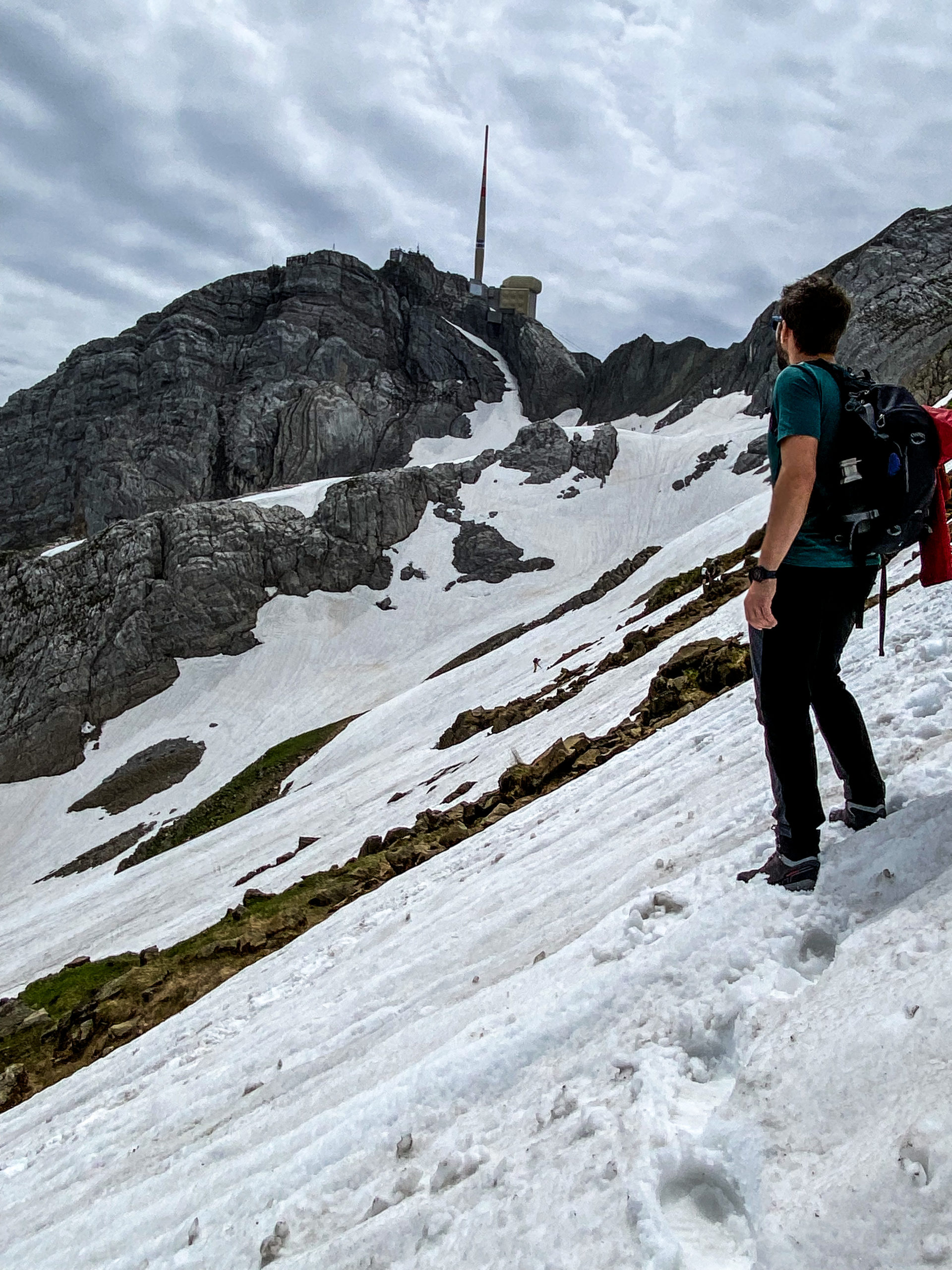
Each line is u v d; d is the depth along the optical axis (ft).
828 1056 6.67
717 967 9.22
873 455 9.82
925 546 10.74
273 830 176.35
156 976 86.12
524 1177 7.48
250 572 409.28
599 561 440.86
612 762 44.14
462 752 154.40
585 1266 6.11
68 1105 44.21
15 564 406.82
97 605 386.32
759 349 631.15
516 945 17.31
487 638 375.86
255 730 335.06
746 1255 5.74
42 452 614.34
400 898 44.86
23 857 295.69
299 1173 10.37
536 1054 9.81
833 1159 5.81
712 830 15.57
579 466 516.32
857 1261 5.02
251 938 86.74
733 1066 7.87
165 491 561.84
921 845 9.16
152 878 187.52
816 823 10.13
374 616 410.52
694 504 470.80
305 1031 21.63
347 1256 7.92
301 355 637.71
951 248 496.23
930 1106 5.57
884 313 476.95
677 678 76.23
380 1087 11.57
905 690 17.17
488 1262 6.75
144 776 316.40
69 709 356.38
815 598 10.39
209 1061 30.86
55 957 152.35
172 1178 15.08
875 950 7.79
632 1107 7.57
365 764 213.87
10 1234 21.08
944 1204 4.92
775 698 10.47
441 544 451.94
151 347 628.69
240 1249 9.41
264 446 593.83
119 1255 12.61
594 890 18.07
